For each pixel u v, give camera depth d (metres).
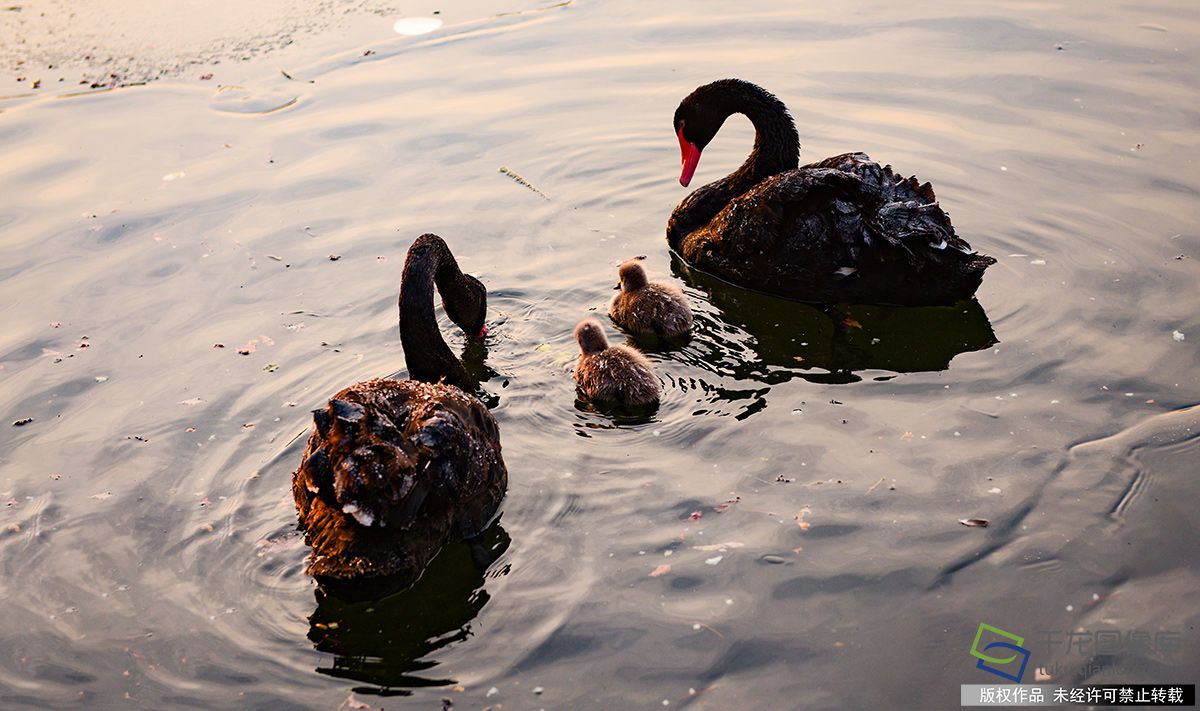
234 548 3.49
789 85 5.01
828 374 3.85
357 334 4.03
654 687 3.21
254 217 4.48
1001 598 3.31
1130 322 3.90
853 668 3.22
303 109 5.02
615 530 3.47
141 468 3.68
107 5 5.77
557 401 3.85
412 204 4.53
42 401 3.86
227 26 5.59
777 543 3.42
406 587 3.39
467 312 4.00
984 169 4.53
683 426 3.72
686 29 5.44
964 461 3.57
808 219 4.07
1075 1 5.43
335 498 3.35
